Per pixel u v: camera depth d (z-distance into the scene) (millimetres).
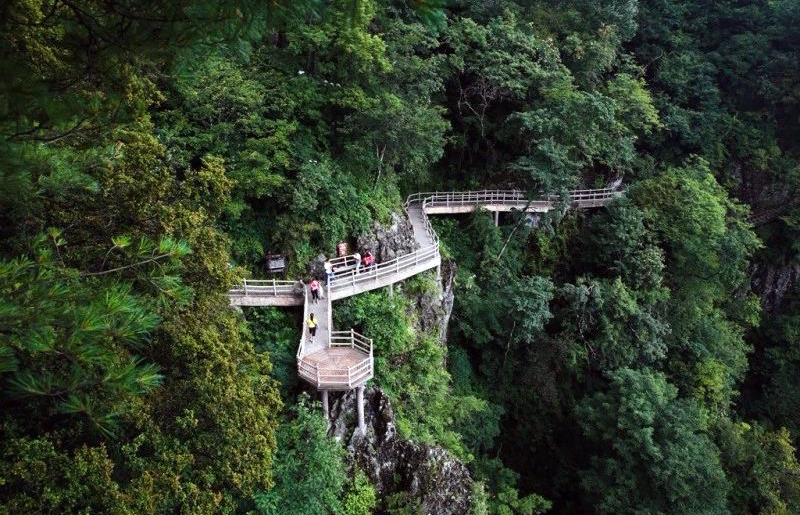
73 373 5191
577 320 28328
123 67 5512
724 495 22188
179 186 13141
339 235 22188
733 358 31484
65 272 7195
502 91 29578
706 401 29359
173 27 4742
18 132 5105
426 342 22391
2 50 4816
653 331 27969
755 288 39094
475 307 27016
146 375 5199
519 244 31141
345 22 5160
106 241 10469
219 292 13070
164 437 10938
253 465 12133
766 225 38312
